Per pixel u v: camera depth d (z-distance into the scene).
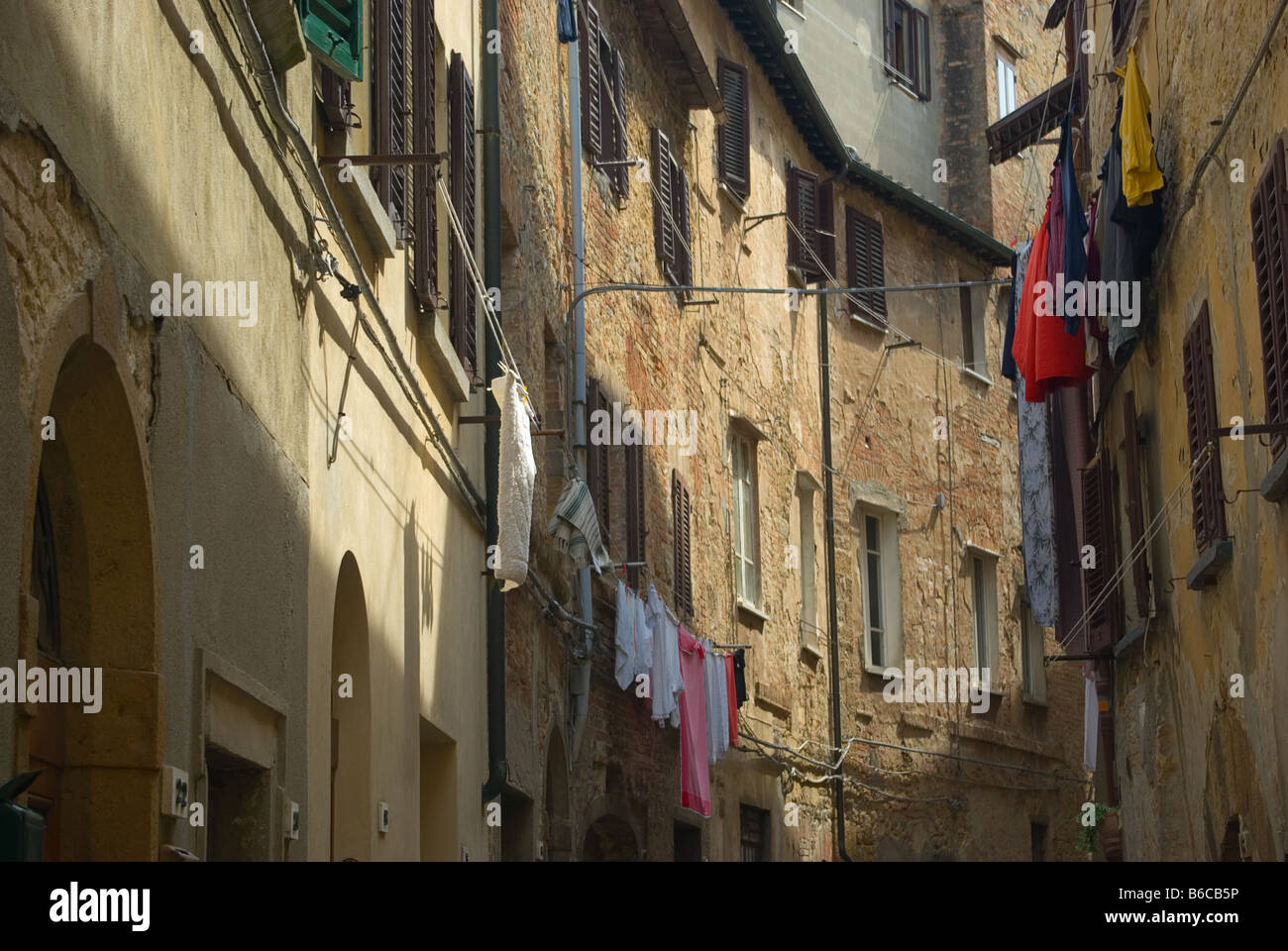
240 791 11.26
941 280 42.25
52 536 8.95
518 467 16.66
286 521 11.88
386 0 14.68
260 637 11.16
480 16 20.41
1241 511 15.82
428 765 17.97
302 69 12.65
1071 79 27.45
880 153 42.78
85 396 8.71
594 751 24.19
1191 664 18.84
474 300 19.38
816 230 37.22
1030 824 41.75
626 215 27.14
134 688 8.95
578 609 23.70
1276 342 13.94
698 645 26.80
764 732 31.56
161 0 9.45
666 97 29.88
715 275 31.75
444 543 17.84
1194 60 17.33
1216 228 16.38
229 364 10.62
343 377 13.59
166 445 9.42
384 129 14.57
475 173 19.53
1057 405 24.64
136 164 9.00
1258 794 15.96
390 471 15.34
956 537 40.94
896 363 40.00
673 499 27.89
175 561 9.52
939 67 45.28
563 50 24.83
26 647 7.40
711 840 28.56
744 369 32.75
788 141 36.84
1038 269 21.38
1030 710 42.50
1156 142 19.31
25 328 7.48
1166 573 19.97
